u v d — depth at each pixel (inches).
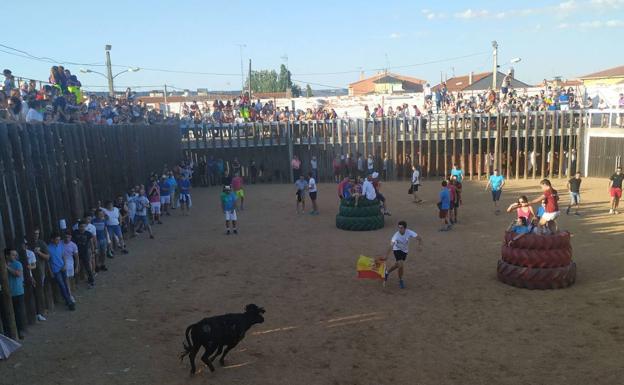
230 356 366.9
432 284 520.1
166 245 722.8
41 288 453.1
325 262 614.5
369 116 1550.2
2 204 413.1
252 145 1501.0
